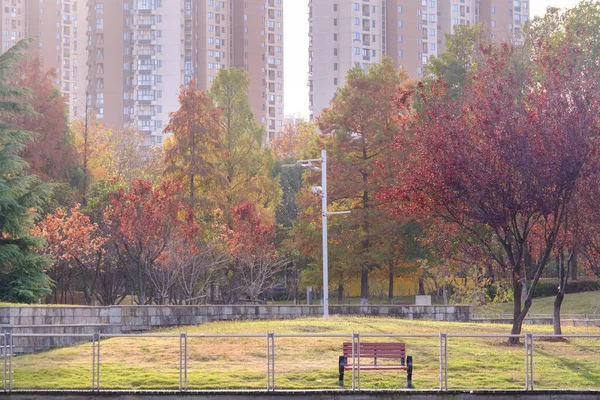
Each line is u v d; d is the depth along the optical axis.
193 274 49.19
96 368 24.03
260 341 28.56
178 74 152.38
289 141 114.56
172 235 49.19
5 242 38.06
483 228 46.44
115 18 151.00
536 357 26.59
